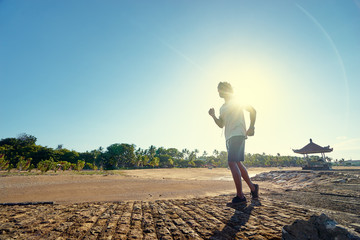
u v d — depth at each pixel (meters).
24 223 2.01
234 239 1.28
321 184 5.37
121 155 86.38
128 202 3.53
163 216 2.19
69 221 2.06
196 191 6.52
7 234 1.62
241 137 2.57
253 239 1.25
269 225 1.55
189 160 104.75
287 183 8.09
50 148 68.88
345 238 0.92
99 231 1.66
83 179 14.09
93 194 6.52
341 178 5.71
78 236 1.53
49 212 2.64
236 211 2.15
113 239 1.44
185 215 2.17
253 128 2.63
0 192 7.22
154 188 8.27
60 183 11.09
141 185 9.76
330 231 1.00
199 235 1.43
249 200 2.76
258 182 10.12
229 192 5.96
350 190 3.42
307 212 1.90
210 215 2.07
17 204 3.56
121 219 2.11
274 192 3.89
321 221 1.07
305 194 3.34
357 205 2.14
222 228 1.56
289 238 1.12
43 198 5.62
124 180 13.03
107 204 3.30
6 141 70.38
